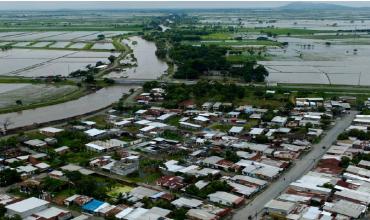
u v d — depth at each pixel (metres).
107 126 137.38
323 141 123.12
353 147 116.44
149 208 83.38
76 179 95.12
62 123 143.75
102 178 99.25
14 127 139.75
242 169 102.50
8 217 78.00
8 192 91.00
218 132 131.12
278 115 147.75
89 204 84.25
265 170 100.19
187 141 124.06
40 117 154.25
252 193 89.62
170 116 148.00
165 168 102.44
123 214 79.94
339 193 87.50
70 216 80.94
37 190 91.12
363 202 83.94
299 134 126.31
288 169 103.31
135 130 134.50
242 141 123.00
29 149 117.75
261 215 80.56
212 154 112.44
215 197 86.19
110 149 117.00
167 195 88.00
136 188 91.38
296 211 80.25
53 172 100.06
